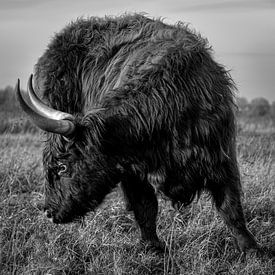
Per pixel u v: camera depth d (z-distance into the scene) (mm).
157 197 16688
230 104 14398
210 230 15086
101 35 16422
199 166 13820
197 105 13703
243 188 17969
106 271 13312
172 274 13406
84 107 16250
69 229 15344
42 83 17031
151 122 13484
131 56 14867
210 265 13562
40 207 17266
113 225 15914
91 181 13648
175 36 14781
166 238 15438
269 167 20547
